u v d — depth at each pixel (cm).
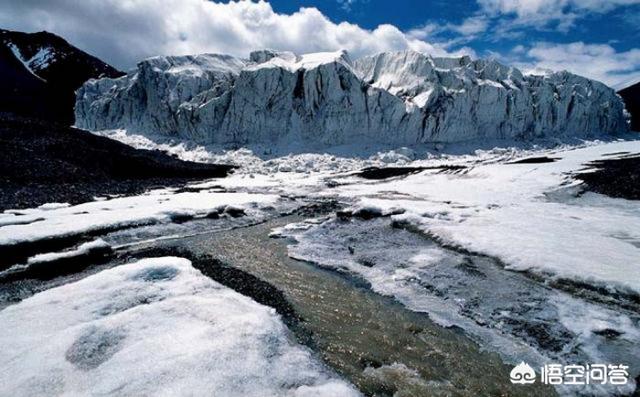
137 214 1691
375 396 610
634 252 1141
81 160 3094
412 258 1240
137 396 546
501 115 5391
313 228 1691
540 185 2531
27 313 793
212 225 1739
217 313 781
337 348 743
